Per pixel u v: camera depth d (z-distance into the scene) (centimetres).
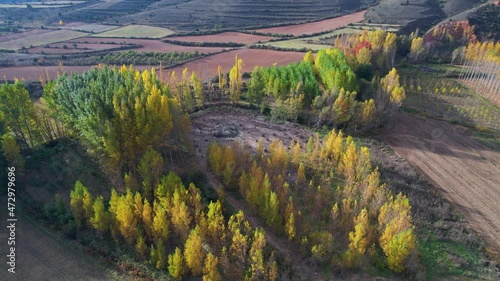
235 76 9112
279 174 5959
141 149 6128
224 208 5809
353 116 8119
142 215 5228
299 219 5462
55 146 7212
